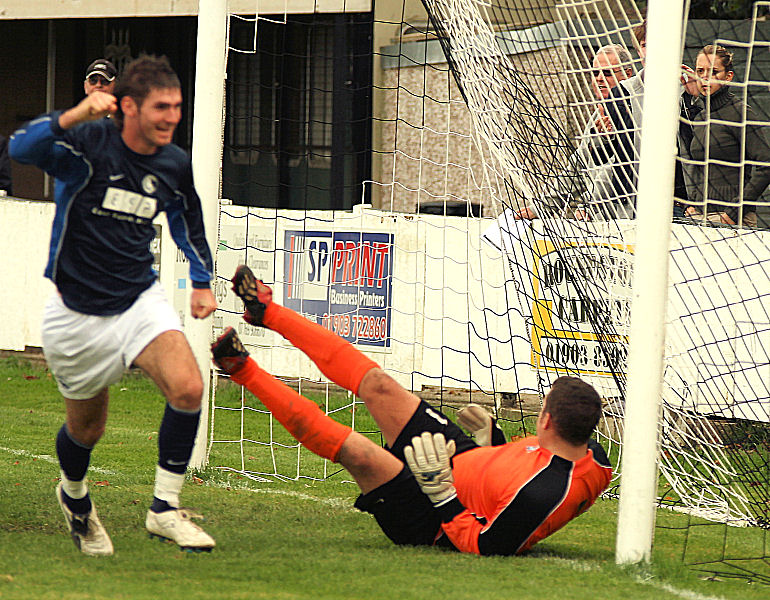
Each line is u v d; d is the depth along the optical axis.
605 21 20.88
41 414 28.02
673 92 13.98
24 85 48.91
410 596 11.26
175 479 13.08
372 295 29.86
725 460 20.03
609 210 21.08
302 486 20.59
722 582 13.87
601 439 23.45
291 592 11.19
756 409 23.05
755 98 21.94
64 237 12.02
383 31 38.72
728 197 21.14
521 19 24.11
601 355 23.45
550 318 25.09
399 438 15.03
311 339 15.17
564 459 14.16
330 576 12.12
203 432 21.44
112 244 12.11
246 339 30.86
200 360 21.09
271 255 30.83
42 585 11.00
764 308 23.42
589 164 21.27
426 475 14.19
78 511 12.88
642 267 14.04
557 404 14.08
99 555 12.84
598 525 18.00
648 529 14.02
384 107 39.25
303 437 14.09
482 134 22.20
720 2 20.09
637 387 13.99
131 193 12.03
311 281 30.55
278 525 16.53
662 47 13.96
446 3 21.94
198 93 20.67
